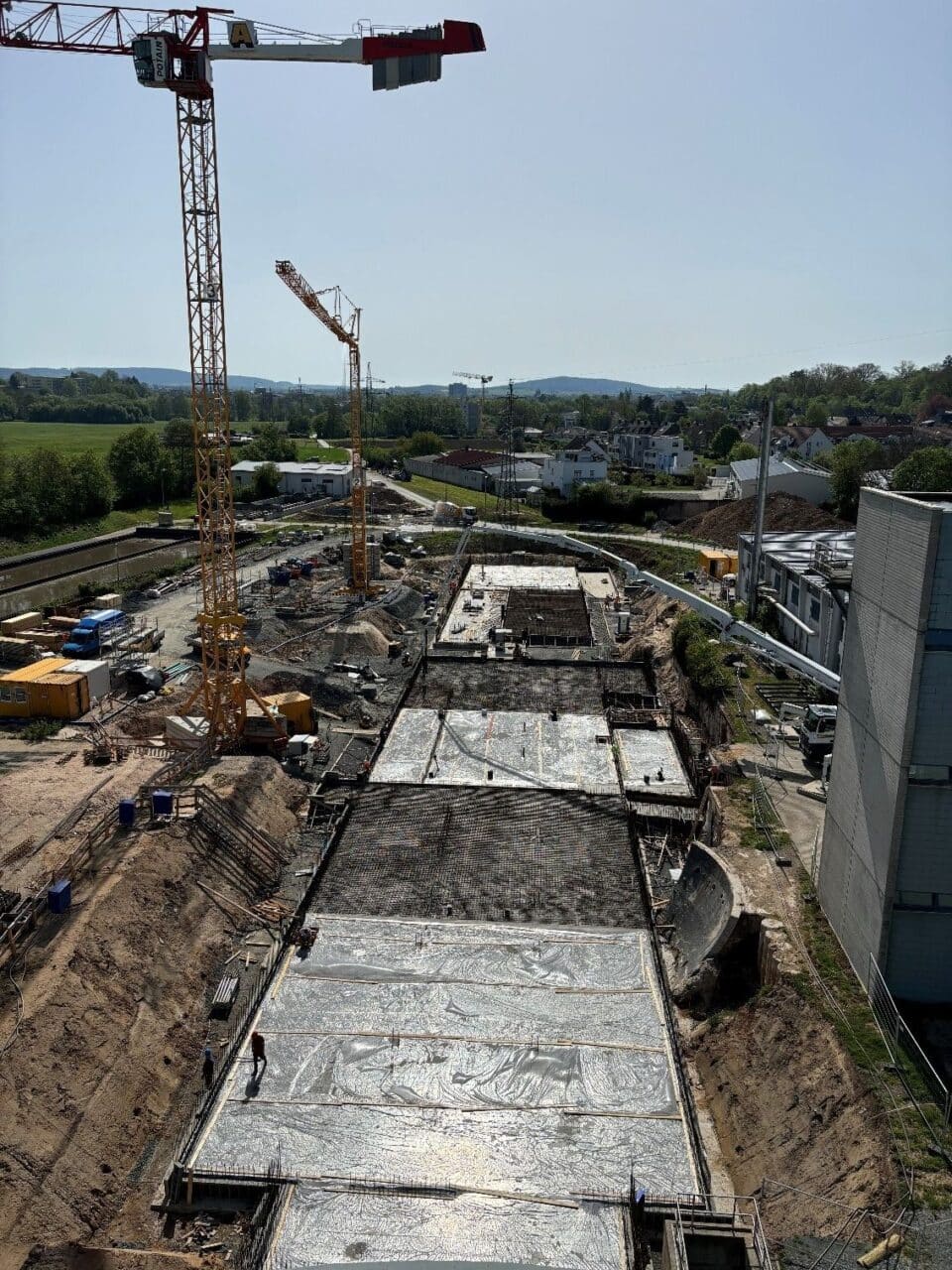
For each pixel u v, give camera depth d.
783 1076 26.38
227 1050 29.02
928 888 26.84
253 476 151.50
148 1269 21.58
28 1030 25.92
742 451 164.88
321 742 52.50
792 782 43.03
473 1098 27.02
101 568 103.38
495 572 100.31
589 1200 23.72
